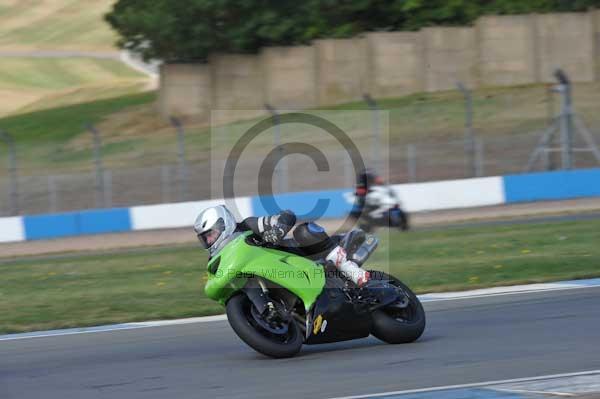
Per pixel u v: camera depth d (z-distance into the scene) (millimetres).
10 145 82000
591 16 110062
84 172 94000
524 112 99625
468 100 82938
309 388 21531
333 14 123375
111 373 24734
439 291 36562
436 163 86812
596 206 71250
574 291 34094
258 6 117062
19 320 35750
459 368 22750
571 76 110438
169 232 73875
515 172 83062
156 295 40500
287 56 115000
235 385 22344
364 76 114625
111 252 64375
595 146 84250
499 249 48969
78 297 41594
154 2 120125
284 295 24922
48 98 163375
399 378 22016
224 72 117438
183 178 79438
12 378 24891
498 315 30344
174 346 28281
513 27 111562
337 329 24984
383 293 25734
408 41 113938
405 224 56938
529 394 19391
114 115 124562
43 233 76938
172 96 117375
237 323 24156
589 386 19844
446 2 123688
